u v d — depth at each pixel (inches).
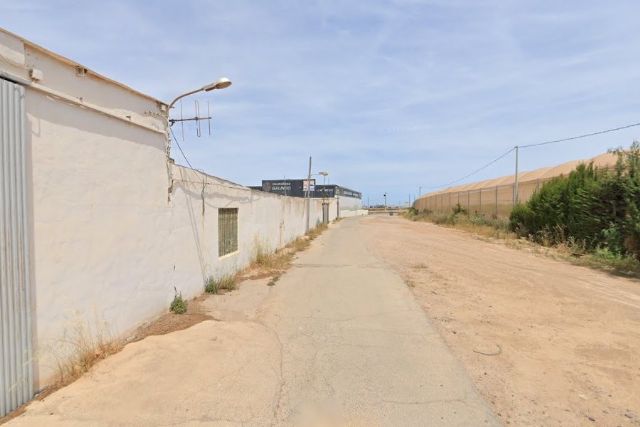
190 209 295.7
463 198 1555.1
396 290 342.0
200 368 172.2
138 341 199.9
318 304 294.7
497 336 226.7
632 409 147.5
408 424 134.9
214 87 267.0
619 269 444.8
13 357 134.7
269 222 584.1
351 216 3171.8
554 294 331.0
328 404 148.0
